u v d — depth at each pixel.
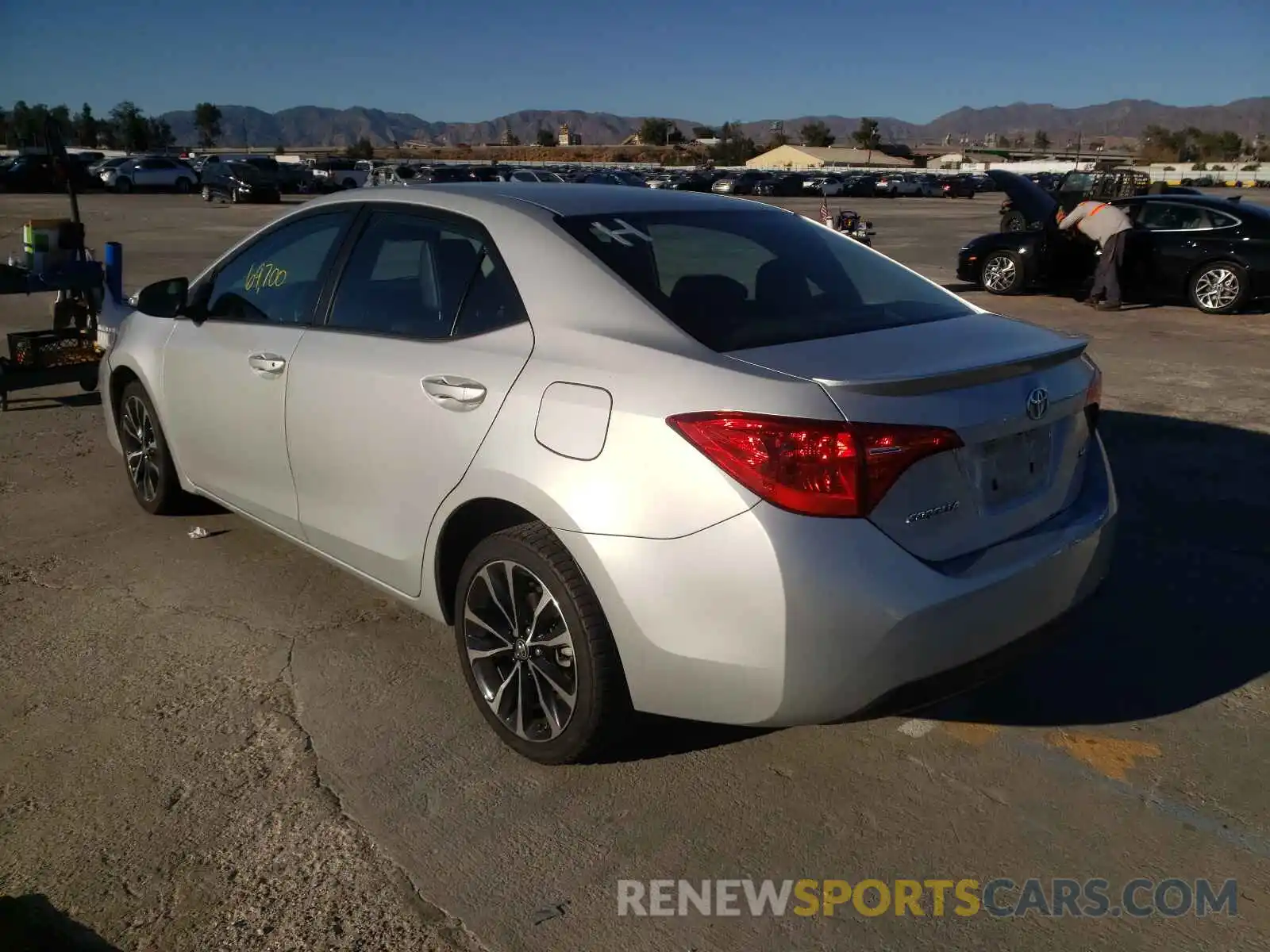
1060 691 3.47
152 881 2.53
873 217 37.16
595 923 2.42
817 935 2.39
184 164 44.41
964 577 2.54
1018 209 13.98
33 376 7.07
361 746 3.12
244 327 4.00
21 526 4.89
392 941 2.35
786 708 2.47
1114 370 8.87
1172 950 2.36
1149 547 4.71
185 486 4.62
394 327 3.38
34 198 37.97
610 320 2.82
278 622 3.92
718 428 2.45
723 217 3.54
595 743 2.83
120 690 3.42
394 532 3.31
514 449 2.82
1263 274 12.02
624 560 2.56
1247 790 2.93
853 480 2.39
